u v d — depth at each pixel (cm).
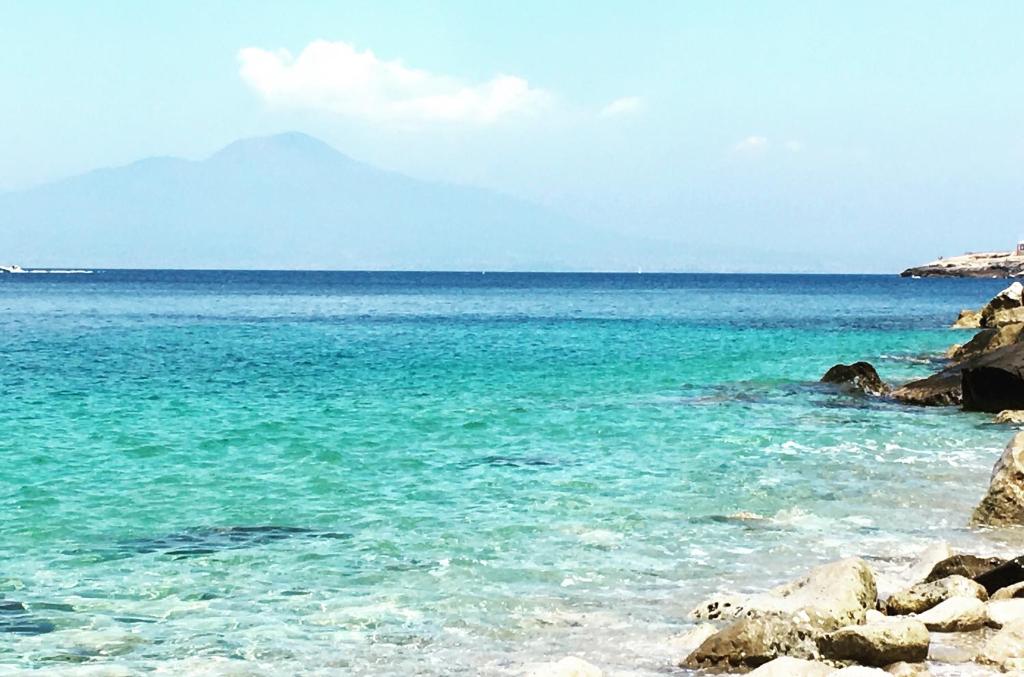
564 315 11119
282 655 1313
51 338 7169
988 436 3072
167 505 2138
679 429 3194
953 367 4034
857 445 2895
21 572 1659
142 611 1477
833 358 5784
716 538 1864
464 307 13425
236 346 6588
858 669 1154
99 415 3447
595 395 4050
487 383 4469
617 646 1338
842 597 1353
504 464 2595
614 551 1780
